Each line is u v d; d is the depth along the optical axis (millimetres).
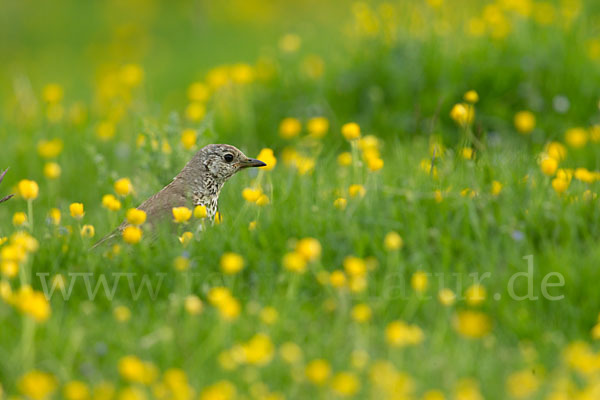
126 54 38281
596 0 28062
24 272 9812
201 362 8891
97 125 20188
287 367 8797
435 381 8578
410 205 11398
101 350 9000
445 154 13930
